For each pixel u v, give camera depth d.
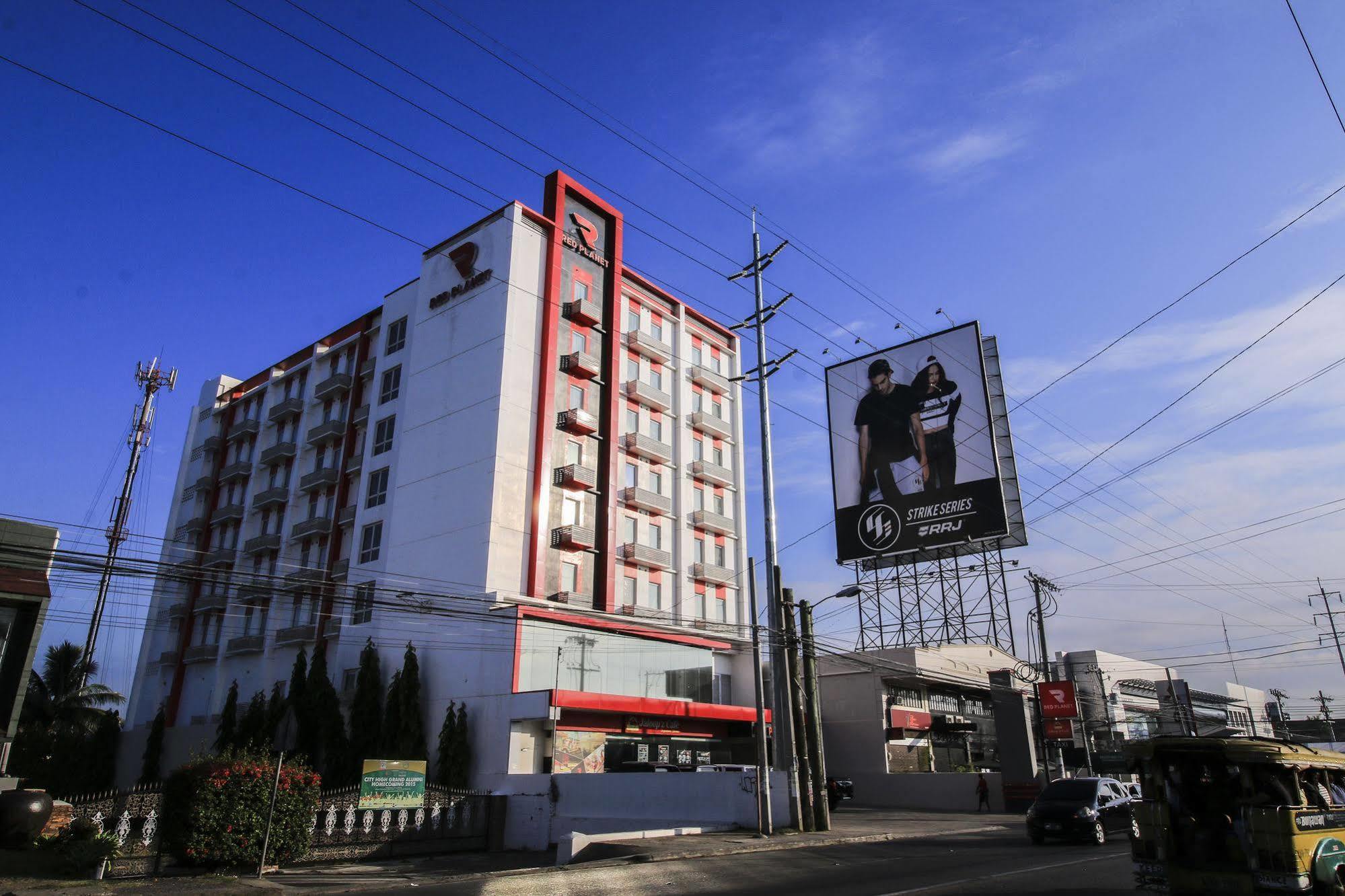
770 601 26.94
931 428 50.19
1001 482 47.25
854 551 50.94
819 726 27.22
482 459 42.53
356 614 45.19
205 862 17.56
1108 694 62.38
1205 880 11.72
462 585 40.91
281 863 18.52
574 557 44.78
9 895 13.35
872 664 39.31
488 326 45.25
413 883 16.22
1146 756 12.48
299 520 52.84
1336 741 73.31
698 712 41.25
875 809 38.44
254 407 61.00
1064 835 22.23
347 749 38.19
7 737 20.70
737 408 59.72
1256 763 11.66
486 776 34.59
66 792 44.59
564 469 44.78
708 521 53.44
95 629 45.00
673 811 27.22
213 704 51.44
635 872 17.56
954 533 47.88
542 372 45.50
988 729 53.12
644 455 50.94
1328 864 11.30
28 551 18.73
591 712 36.44
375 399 50.84
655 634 42.91
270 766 18.72
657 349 53.25
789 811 25.86
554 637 37.97
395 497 46.56
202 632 55.72
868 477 51.56
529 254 46.81
